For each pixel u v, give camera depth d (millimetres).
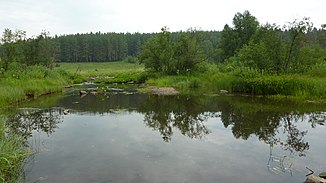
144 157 9188
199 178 7582
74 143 10680
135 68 82250
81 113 16750
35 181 7328
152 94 26219
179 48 41500
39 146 10273
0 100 18578
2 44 31906
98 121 14586
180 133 12188
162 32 43375
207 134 11984
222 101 20938
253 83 24156
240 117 15242
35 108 18094
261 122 14016
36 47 41281
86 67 88062
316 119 14422
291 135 11695
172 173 7910
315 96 20312
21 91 21719
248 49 32469
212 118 15148
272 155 9328
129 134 12023
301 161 8766
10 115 15859
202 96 23969
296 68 28141
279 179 7512
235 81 26062
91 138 11375
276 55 28703
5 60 31469
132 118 15391
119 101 21781
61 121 14531
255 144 10539
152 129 12891
